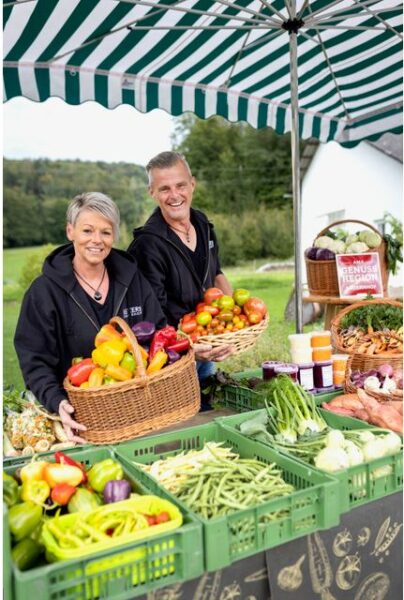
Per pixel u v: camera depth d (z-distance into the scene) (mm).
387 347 3516
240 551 1700
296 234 3811
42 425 2502
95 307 2824
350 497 1996
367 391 2793
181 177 3445
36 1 3201
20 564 1580
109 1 3346
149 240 3504
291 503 1782
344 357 3197
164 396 2309
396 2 3926
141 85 4449
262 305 3242
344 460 2051
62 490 1827
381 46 4500
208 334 3148
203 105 4809
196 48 4148
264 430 2342
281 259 22969
